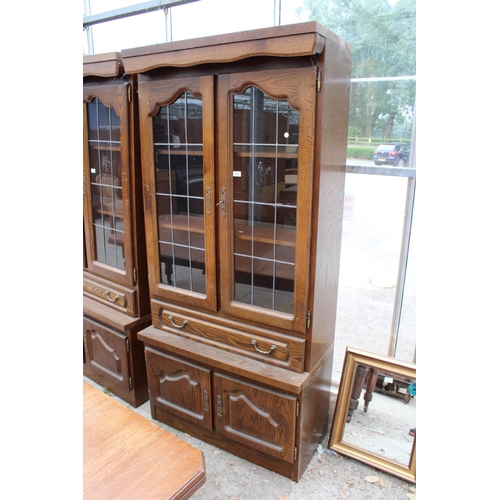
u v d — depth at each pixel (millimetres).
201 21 1993
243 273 1525
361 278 1909
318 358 1553
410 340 1863
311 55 1188
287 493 1520
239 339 1581
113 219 1893
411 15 1531
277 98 1275
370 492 1525
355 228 1864
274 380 1445
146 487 963
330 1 1668
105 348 2020
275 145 1336
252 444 1596
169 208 1656
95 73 1681
